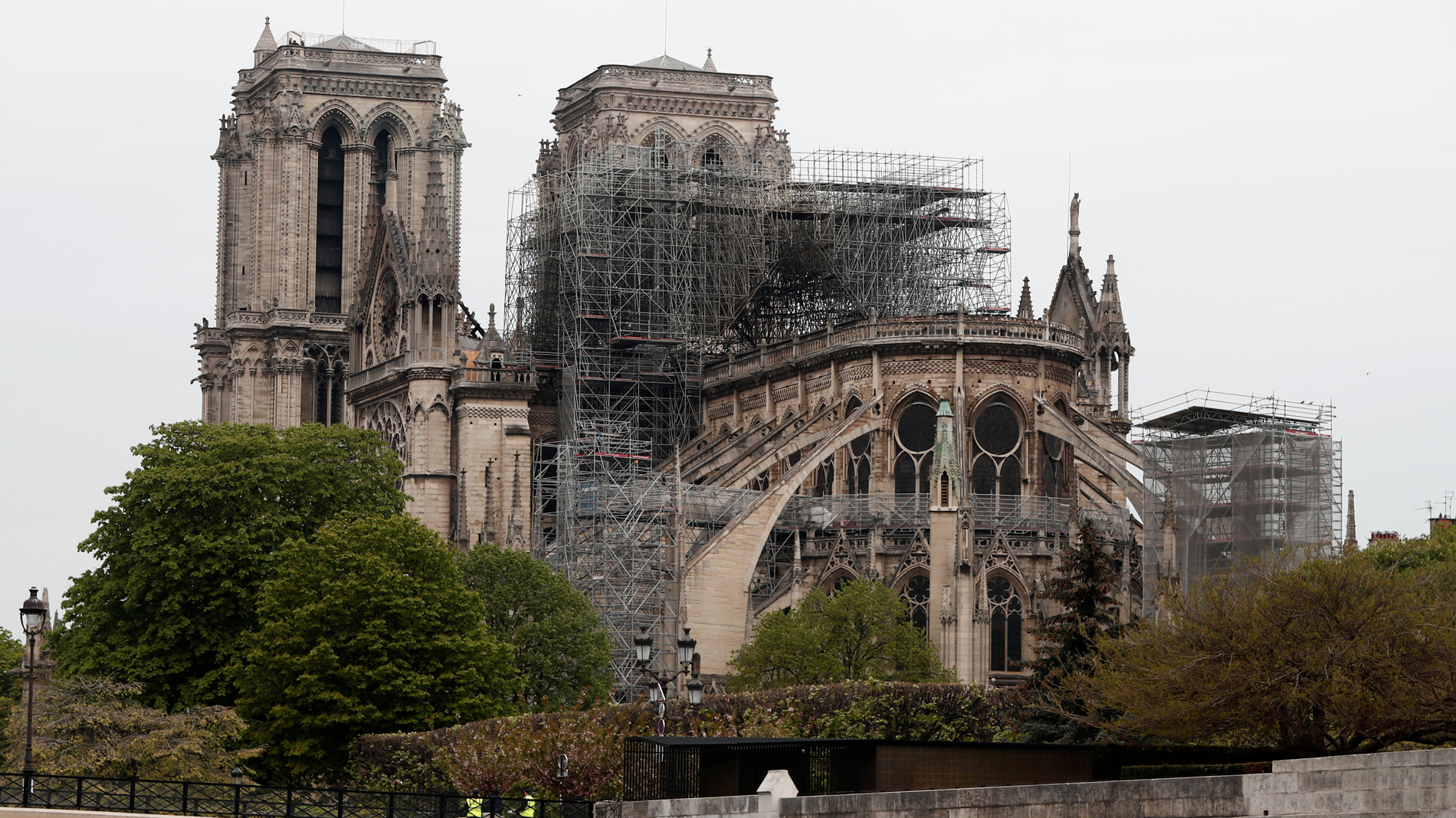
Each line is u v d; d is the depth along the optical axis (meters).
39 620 97.44
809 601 152.12
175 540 142.25
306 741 124.00
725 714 113.88
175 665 138.62
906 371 178.12
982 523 171.62
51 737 112.69
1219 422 161.12
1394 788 71.75
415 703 126.69
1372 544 147.00
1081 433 174.38
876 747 91.19
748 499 178.62
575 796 105.62
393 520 136.00
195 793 101.31
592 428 197.25
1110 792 77.00
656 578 168.88
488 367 194.62
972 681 155.62
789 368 191.00
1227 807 75.50
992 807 79.06
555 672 152.50
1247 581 106.31
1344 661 89.50
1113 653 102.25
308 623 127.50
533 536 190.00
